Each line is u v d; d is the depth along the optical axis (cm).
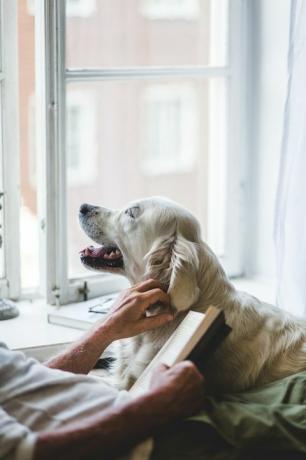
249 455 169
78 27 656
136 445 162
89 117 729
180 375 167
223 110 291
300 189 239
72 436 154
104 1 661
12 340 236
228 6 280
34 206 365
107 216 225
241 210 295
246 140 292
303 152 236
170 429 167
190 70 279
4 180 261
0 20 250
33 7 260
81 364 196
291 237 243
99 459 158
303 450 170
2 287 269
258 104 286
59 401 168
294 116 237
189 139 727
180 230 205
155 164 747
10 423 157
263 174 287
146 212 211
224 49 285
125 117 738
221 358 197
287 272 246
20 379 171
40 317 258
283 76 273
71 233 540
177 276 193
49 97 253
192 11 634
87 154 734
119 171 745
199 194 616
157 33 675
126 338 207
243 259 300
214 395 190
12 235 266
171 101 734
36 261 290
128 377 205
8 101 256
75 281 269
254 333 201
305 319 213
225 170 293
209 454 168
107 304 262
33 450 151
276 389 186
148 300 194
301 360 199
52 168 257
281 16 271
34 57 261
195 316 188
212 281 204
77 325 248
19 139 262
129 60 676
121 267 227
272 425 170
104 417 158
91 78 261
